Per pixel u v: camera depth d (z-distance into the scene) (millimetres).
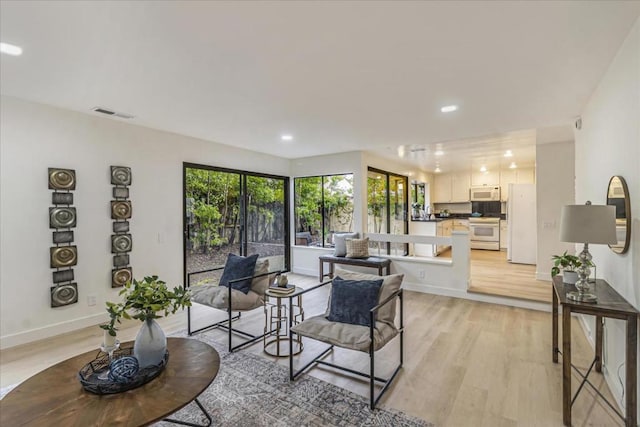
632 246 1914
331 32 1855
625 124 1998
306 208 6320
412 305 4230
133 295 1764
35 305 3109
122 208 3711
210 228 4848
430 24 1779
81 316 3396
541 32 1864
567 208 2096
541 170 5043
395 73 2416
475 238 8883
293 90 2750
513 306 4168
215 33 1860
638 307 1816
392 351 2877
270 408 2057
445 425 1897
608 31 1858
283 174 6273
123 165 3754
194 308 4180
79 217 3387
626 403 1759
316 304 4309
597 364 2453
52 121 3197
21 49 2031
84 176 3428
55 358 2770
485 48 2049
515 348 2934
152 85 2637
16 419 1351
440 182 9453
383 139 4660
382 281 2541
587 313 1874
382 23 1767
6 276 2955
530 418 1961
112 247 3637
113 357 1866
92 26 1777
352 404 2098
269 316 3848
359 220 5598
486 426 1890
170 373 1721
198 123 3783
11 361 2717
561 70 2371
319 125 3881
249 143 4938
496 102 3064
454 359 2727
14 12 1634
